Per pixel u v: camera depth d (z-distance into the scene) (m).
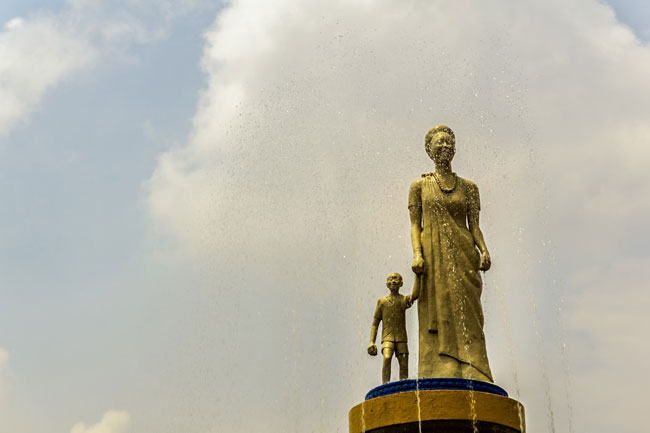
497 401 16.17
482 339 18.05
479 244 18.83
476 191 19.48
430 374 17.75
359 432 16.58
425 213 19.17
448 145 19.56
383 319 18.80
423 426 15.89
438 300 18.20
